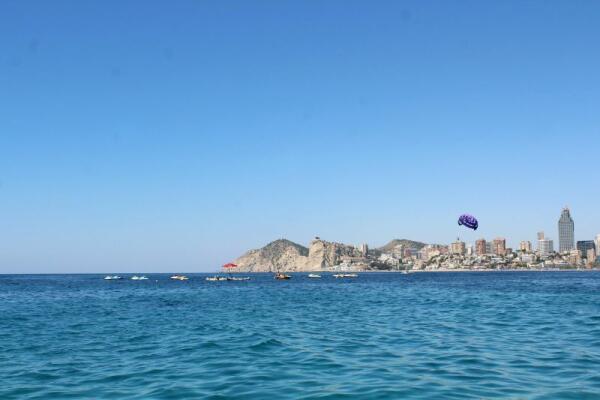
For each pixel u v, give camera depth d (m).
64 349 26.45
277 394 16.28
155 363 22.00
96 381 18.70
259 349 25.20
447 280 173.50
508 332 30.44
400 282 154.25
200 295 85.56
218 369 20.41
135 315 46.66
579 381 17.48
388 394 16.05
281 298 73.12
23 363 22.56
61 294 94.00
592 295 69.44
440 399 15.36
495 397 15.52
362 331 32.03
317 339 28.53
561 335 28.83
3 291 107.88
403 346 25.61
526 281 151.38
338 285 133.75
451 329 32.38
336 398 15.70
